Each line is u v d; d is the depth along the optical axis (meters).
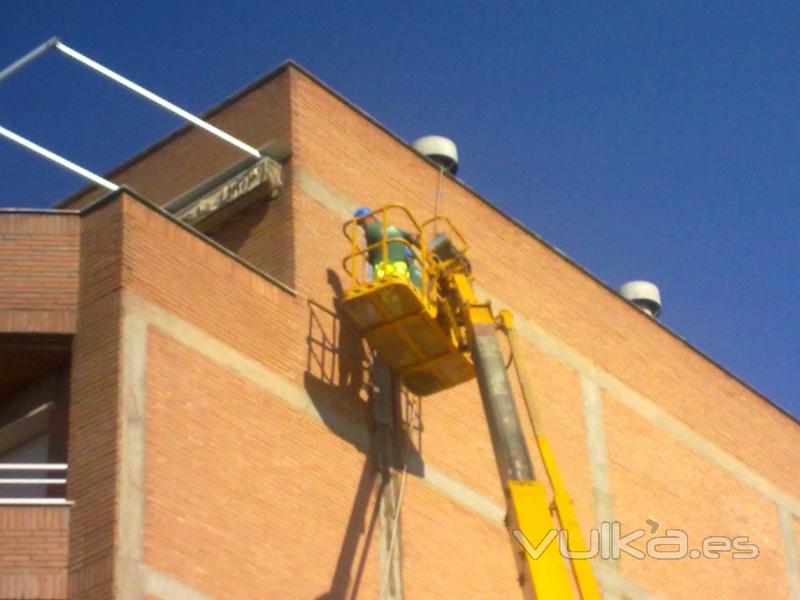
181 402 27.52
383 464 30.80
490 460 33.34
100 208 28.53
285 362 29.81
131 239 28.08
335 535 29.20
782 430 41.66
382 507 30.44
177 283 28.45
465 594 31.30
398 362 31.50
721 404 40.28
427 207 34.84
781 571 39.41
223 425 28.05
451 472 32.34
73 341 27.62
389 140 34.62
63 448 27.61
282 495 28.53
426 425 32.28
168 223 28.80
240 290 29.58
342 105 33.91
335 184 32.81
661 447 38.06
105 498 25.80
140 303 27.69
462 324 30.81
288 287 30.69
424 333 30.61
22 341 27.75
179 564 26.20
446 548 31.39
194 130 34.44
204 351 28.36
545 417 35.62
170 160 34.62
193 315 28.47
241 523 27.53
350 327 31.44
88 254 28.23
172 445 27.00
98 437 26.42
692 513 37.94
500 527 32.78
